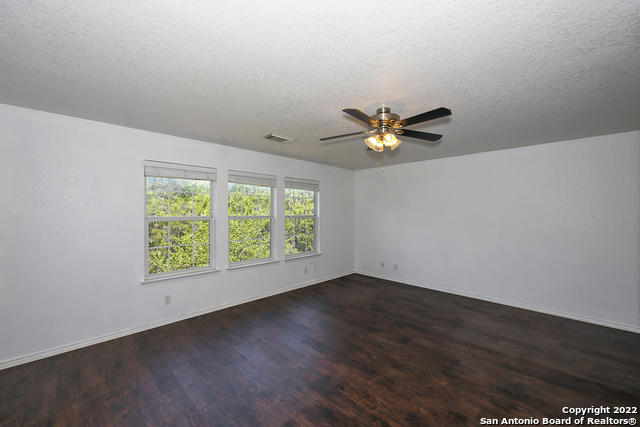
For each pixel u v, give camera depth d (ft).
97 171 9.57
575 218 11.80
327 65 5.83
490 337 10.18
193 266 12.23
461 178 14.99
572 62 5.68
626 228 10.79
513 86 6.81
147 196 11.05
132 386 7.29
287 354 8.94
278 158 15.24
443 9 4.15
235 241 13.76
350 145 12.80
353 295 15.06
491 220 14.01
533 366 8.27
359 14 4.27
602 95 7.30
